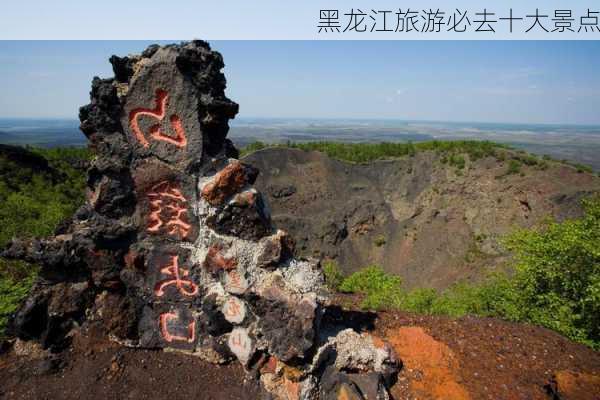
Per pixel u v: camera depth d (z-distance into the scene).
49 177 27.39
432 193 42.19
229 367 5.90
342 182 47.19
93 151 5.84
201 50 5.48
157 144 5.62
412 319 7.24
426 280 36.56
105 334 6.06
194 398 5.44
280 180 46.06
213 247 5.68
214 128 5.76
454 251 37.09
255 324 5.65
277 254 5.67
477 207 38.16
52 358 5.80
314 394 5.36
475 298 10.53
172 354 6.09
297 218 42.12
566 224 9.70
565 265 9.12
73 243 5.76
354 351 5.65
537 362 6.30
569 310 8.47
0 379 5.60
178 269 5.89
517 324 7.43
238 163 5.67
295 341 5.21
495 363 6.19
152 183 5.74
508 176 37.56
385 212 44.41
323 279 6.06
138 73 5.34
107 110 5.53
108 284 5.95
